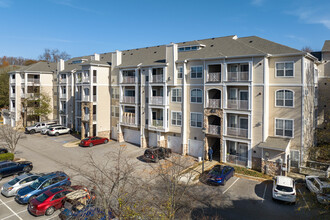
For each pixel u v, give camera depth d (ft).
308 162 81.15
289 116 77.46
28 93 157.28
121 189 43.24
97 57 131.75
